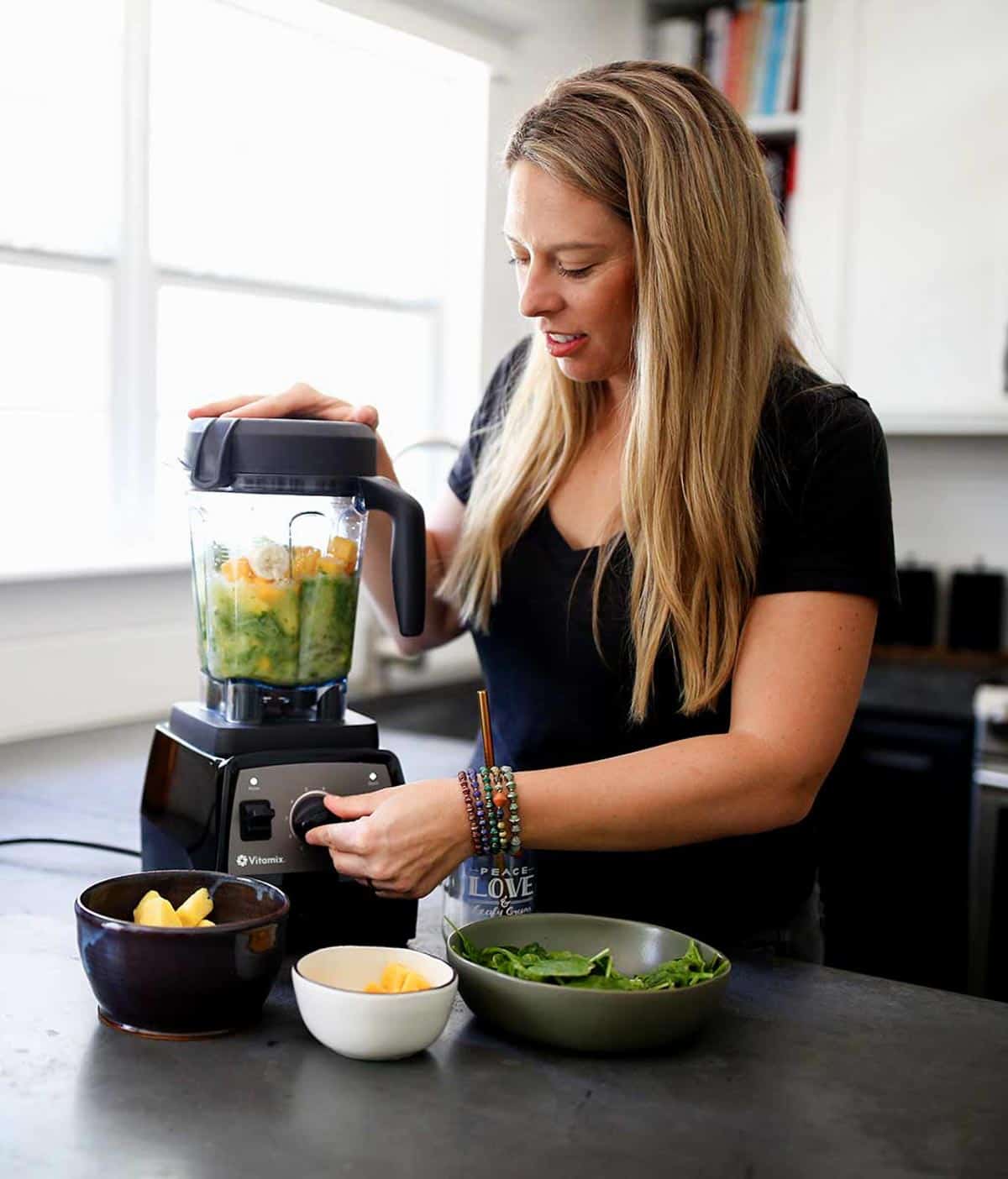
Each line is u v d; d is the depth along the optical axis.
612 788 1.15
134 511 2.48
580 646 1.37
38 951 1.16
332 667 1.24
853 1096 0.94
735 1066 0.98
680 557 1.27
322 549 1.21
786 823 1.20
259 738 1.19
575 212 1.24
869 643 1.24
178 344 2.58
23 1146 0.82
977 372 3.04
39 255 2.29
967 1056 1.02
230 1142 0.84
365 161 2.93
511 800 1.13
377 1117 0.88
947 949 2.81
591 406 1.43
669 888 1.36
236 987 0.98
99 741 2.10
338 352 2.94
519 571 1.43
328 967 1.03
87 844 1.48
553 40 3.23
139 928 0.95
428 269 3.14
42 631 2.22
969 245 3.02
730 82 3.32
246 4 2.57
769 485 1.27
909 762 2.81
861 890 2.88
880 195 3.10
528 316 1.29
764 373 1.30
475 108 3.09
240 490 1.17
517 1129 0.87
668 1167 0.83
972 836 2.67
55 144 2.28
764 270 1.30
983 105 2.98
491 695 1.49
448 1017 0.98
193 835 1.20
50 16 2.25
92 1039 0.98
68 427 2.37
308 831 1.17
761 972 1.20
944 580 3.51
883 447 1.29
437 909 1.34
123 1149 0.82
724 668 1.27
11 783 1.78
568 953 1.09
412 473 3.17
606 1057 0.99
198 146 2.56
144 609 2.41
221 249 2.63
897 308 3.11
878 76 3.08
